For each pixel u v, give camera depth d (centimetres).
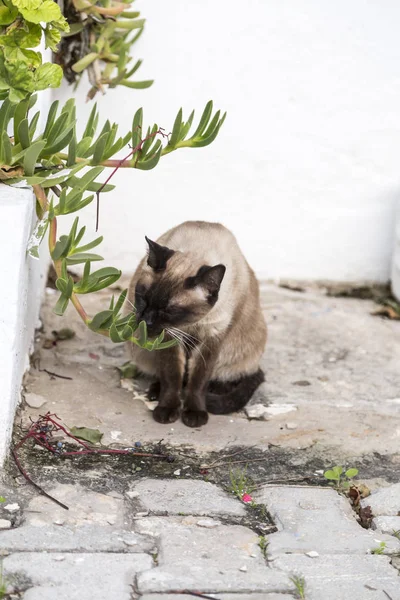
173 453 470
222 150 679
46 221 436
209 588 343
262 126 677
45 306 639
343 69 670
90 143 461
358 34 664
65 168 444
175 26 654
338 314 679
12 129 464
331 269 717
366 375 589
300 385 570
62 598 328
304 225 704
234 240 542
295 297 700
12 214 402
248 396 537
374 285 720
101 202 680
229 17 655
